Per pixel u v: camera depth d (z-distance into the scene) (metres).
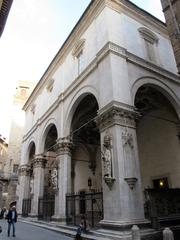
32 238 11.48
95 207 20.91
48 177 28.45
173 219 11.57
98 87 14.21
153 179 18.97
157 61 16.88
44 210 19.38
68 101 18.34
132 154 11.57
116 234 9.57
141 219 10.50
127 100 12.77
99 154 27.67
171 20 12.02
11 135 39.41
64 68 20.66
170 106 18.27
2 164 48.53
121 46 14.38
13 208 12.63
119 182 10.58
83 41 17.64
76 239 10.27
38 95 26.94
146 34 17.22
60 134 18.23
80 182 26.75
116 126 11.62
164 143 18.73
